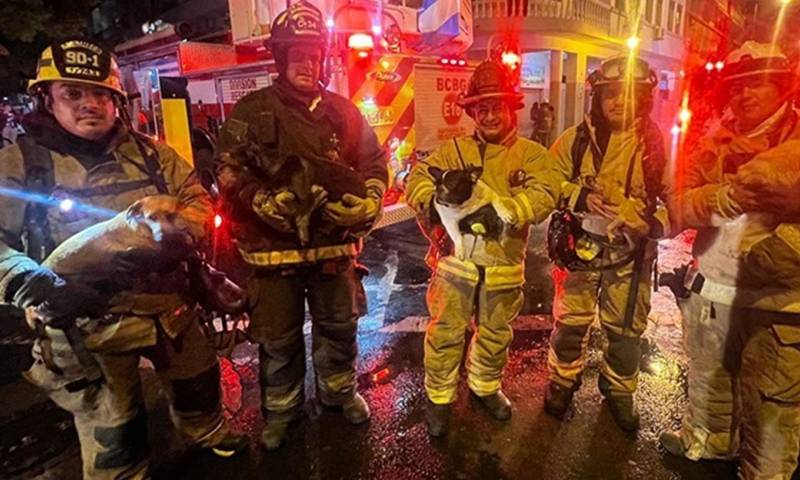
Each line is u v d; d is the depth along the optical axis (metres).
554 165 2.39
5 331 3.95
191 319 2.19
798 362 1.86
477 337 2.64
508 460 2.43
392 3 5.37
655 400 2.87
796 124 1.83
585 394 2.94
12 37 8.85
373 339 3.71
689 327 2.23
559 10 13.50
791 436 1.96
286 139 2.23
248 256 2.35
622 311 2.47
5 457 2.53
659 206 2.25
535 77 14.28
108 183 1.91
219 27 9.27
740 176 1.74
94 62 1.76
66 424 2.80
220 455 2.50
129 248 1.80
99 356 1.92
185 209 1.95
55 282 1.71
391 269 5.23
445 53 6.80
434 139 6.08
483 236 2.36
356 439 2.61
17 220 1.80
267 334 2.42
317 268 2.44
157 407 2.92
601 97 2.26
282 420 2.58
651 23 18.27
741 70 1.82
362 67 5.06
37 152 1.81
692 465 2.35
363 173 2.49
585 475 2.32
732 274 1.98
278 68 2.25
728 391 2.20
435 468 2.40
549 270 5.13
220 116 6.41
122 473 2.12
